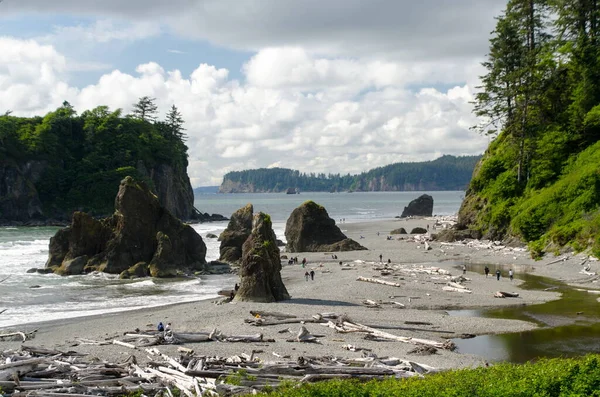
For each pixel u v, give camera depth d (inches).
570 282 2346.2
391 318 1665.8
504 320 1636.3
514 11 4205.2
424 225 5856.3
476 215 4131.4
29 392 831.1
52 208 7396.7
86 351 1232.8
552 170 3624.5
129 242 3021.7
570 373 761.0
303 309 1813.5
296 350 1256.2
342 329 1497.3
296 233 3949.3
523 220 3398.1
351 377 978.1
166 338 1316.4
